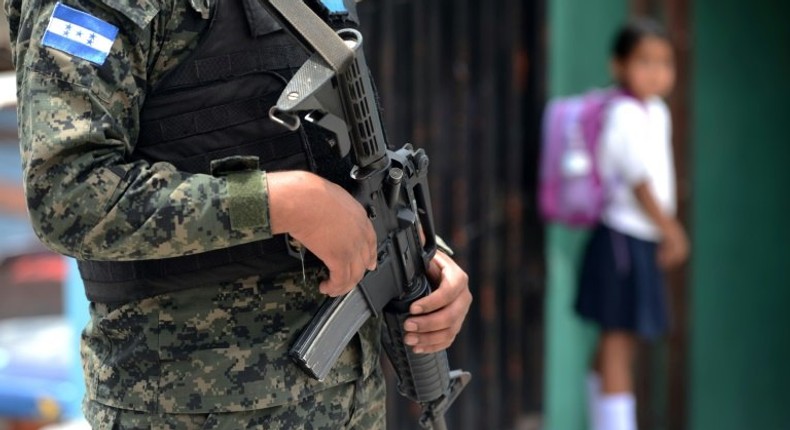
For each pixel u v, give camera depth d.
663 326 8.50
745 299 10.17
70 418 8.21
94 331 3.41
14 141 9.52
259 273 3.29
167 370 3.26
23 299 10.93
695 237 9.91
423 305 3.65
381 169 3.38
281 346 3.31
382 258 3.48
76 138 2.90
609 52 9.21
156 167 2.99
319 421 3.42
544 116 8.73
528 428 8.95
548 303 8.95
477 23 8.43
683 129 9.75
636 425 9.77
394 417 8.30
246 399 3.25
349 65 3.11
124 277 3.24
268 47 3.29
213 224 2.95
